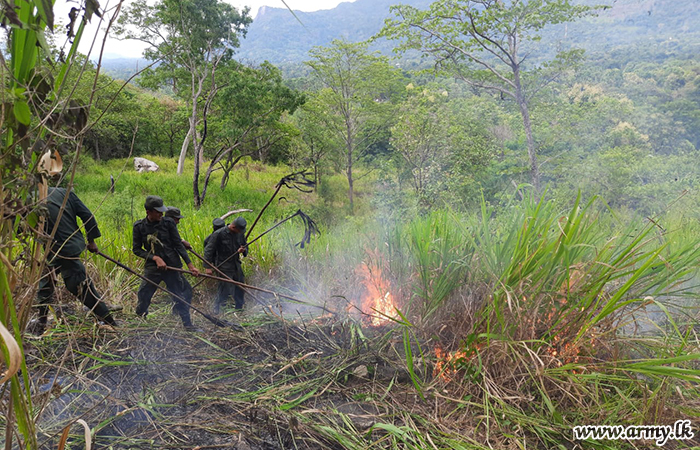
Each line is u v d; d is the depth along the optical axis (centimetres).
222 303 577
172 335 431
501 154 2228
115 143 3241
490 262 369
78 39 154
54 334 391
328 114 3078
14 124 150
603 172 1697
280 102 2347
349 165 3120
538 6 1521
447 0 1566
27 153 155
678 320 396
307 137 3244
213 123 2805
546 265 335
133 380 343
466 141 2170
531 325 333
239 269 564
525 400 312
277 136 2689
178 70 2348
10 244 163
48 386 315
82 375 333
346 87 3055
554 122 2103
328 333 446
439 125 2189
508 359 331
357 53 2944
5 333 127
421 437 279
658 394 302
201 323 482
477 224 421
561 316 340
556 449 277
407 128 2186
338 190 3300
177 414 302
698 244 359
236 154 2775
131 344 404
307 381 350
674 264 339
